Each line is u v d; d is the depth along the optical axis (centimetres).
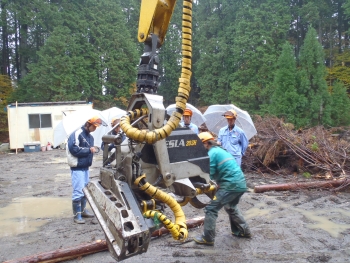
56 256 408
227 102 3134
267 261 409
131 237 220
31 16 3003
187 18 256
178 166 280
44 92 2780
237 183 438
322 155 903
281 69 2170
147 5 277
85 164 561
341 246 455
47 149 1931
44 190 849
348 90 2716
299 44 3453
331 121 1997
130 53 3222
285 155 992
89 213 604
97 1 3291
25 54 3319
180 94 253
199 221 530
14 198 771
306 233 504
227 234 501
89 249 430
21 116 1889
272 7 2977
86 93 2933
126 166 264
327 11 3238
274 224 546
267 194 745
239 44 2948
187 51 257
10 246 474
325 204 663
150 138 241
